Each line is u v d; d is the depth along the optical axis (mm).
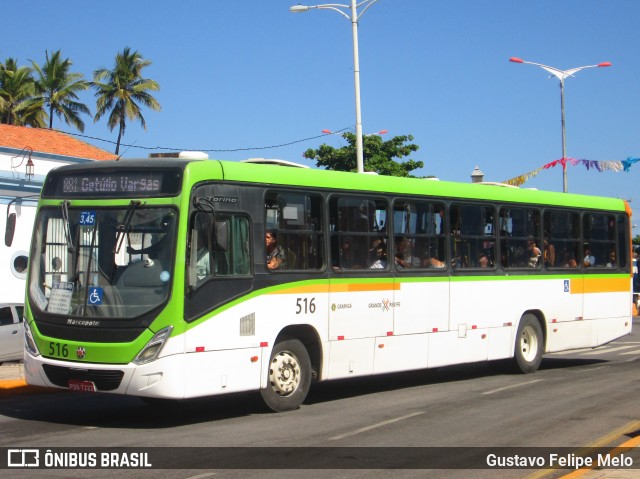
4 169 23328
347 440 10086
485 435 10430
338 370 12883
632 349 23500
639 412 12172
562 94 31000
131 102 63500
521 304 16453
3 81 57719
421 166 40719
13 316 18406
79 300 10922
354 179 13352
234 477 8219
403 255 14070
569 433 10578
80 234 11141
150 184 11016
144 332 10539
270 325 11812
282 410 12180
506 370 17062
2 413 12281
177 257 10680
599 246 18484
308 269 12492
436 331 14578
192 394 10742
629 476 8078
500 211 16109
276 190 12102
